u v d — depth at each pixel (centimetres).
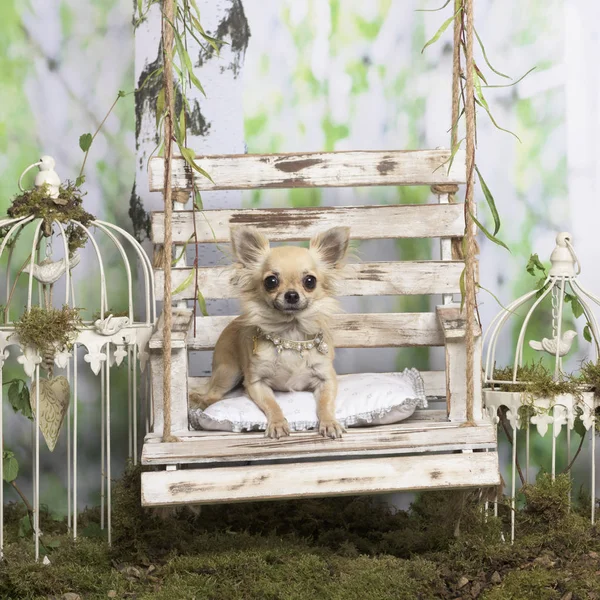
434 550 181
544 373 190
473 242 180
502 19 205
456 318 182
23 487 208
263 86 207
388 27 206
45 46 206
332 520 193
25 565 173
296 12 206
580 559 177
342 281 188
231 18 206
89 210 207
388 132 207
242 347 187
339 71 206
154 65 206
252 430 176
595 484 206
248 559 174
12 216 182
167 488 166
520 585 168
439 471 168
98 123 207
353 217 191
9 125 206
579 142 204
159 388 175
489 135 206
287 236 191
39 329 174
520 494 195
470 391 173
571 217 205
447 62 206
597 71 204
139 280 208
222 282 190
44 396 179
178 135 173
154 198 207
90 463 208
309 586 169
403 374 190
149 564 177
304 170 190
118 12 206
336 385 183
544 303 205
